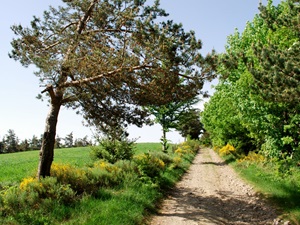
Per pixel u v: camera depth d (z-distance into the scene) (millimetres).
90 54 11086
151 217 9484
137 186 12531
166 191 13961
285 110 13914
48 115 11352
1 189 10703
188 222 8984
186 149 41031
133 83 11422
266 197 11797
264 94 8984
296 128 13734
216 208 11031
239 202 11891
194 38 10148
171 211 10461
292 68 7969
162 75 10477
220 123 29781
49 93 10938
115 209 8852
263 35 14492
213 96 33344
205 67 10344
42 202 8820
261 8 10461
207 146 68812
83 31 12211
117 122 13547
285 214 9336
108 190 11195
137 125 13500
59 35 12250
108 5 12242
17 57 12094
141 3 11664
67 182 10773
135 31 10758
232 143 30406
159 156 22234
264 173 15969
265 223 8977
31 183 9805
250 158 22797
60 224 7520
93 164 16875
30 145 100812
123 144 19297
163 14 11727
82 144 95188
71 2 13102
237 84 15430
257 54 9125
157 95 11844
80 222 7594
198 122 70812
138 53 10227
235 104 17875
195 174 20828
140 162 15008
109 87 11711
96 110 13039
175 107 30750
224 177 19125
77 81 11156
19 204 8555
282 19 9719
